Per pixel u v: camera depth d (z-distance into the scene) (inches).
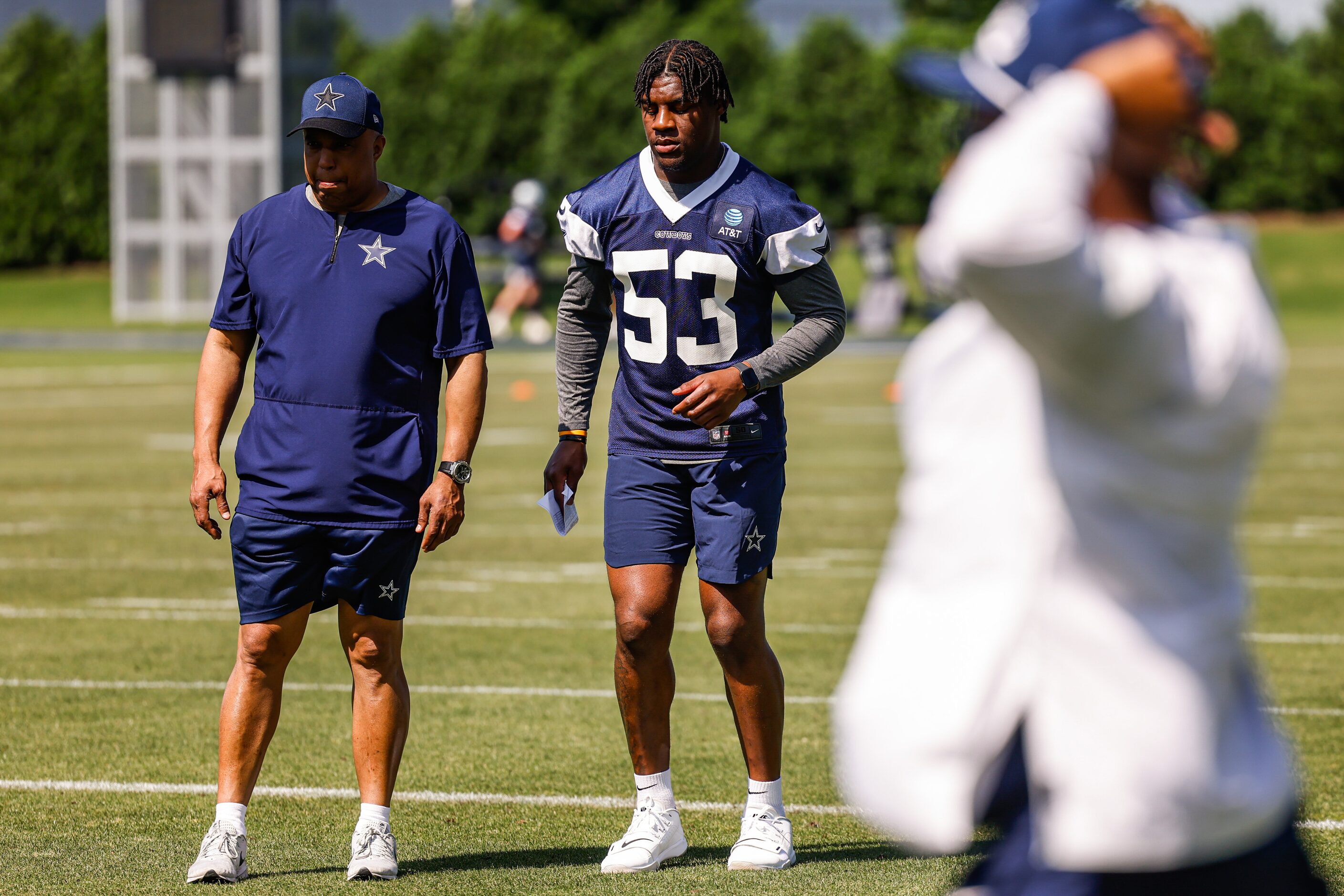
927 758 286.5
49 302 6510.8
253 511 642.8
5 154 7298.2
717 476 642.2
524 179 7194.9
